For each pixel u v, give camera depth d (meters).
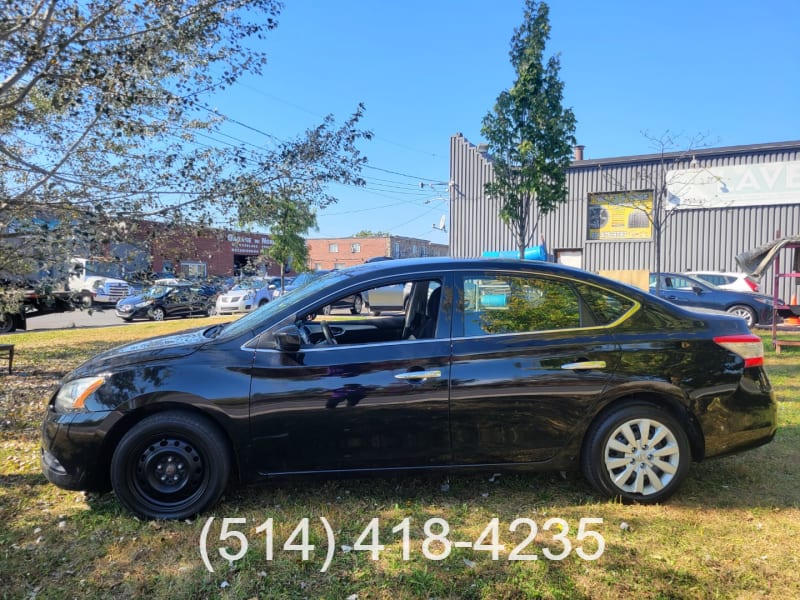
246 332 3.45
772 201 17.80
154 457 3.26
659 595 2.54
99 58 4.30
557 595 2.54
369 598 2.54
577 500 3.55
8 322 7.82
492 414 3.37
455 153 21.89
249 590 2.61
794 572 2.73
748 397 3.55
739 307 13.14
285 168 5.96
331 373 3.31
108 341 11.25
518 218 10.96
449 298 3.51
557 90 10.12
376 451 3.34
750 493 3.66
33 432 5.08
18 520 3.31
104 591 2.60
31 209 5.12
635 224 19.69
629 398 3.52
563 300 3.57
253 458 3.29
